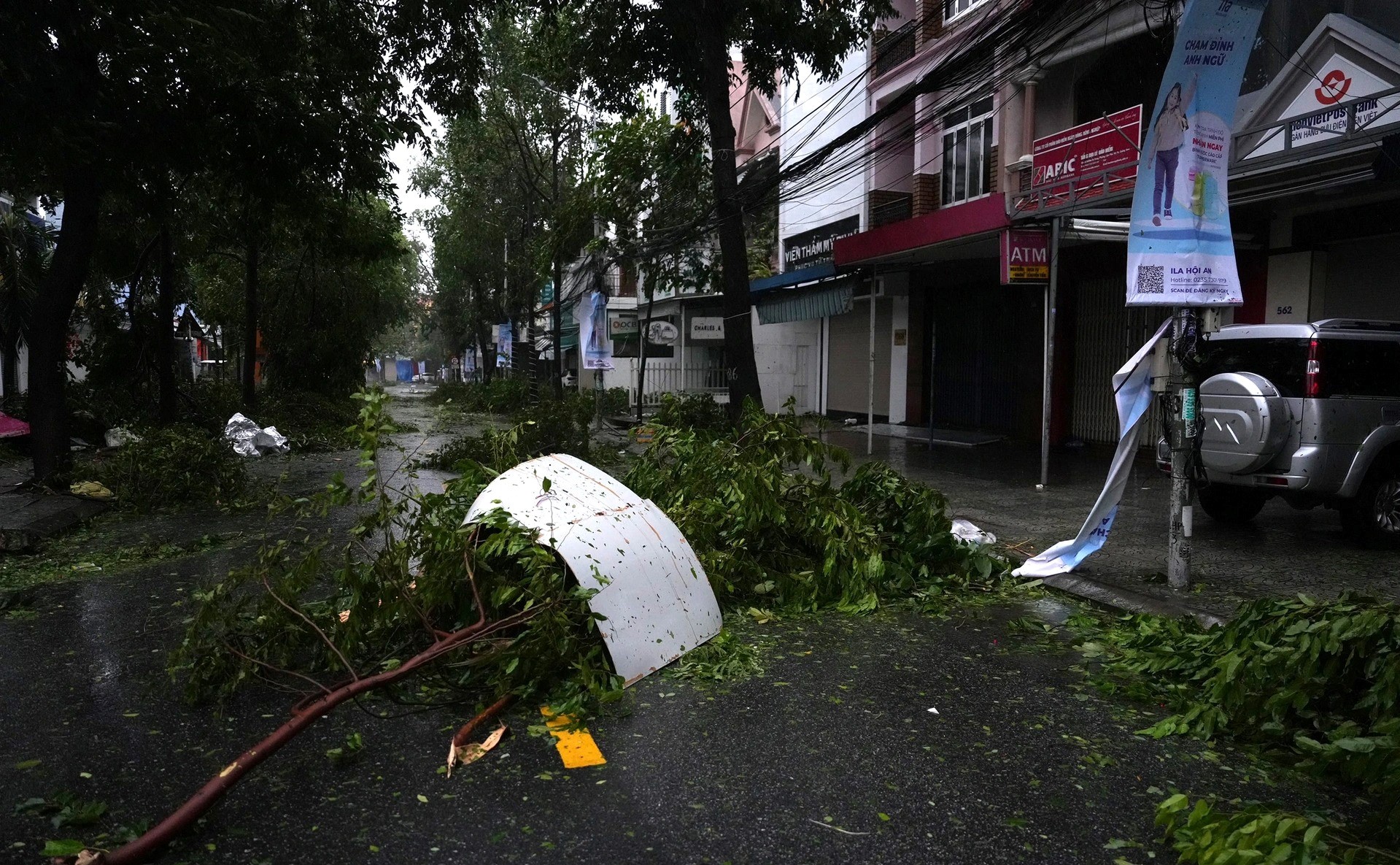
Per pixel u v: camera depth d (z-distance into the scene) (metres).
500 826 3.03
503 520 4.43
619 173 18.62
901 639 5.23
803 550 6.38
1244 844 2.58
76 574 7.00
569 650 4.15
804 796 3.27
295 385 23.48
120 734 3.83
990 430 16.47
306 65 11.49
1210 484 7.71
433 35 11.84
